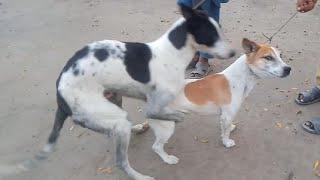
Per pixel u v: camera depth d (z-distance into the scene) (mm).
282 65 1960
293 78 2666
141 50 1839
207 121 2354
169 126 1990
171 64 1875
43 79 2766
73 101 1774
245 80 2043
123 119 1834
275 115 2381
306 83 2617
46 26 3422
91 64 1786
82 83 1780
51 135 1868
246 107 2441
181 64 1903
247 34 3152
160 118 1954
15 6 3777
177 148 2189
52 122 2400
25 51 3090
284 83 2627
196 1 2355
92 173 2066
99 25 3389
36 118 2434
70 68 1792
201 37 1851
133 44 1853
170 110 1972
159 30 3270
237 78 2035
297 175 2008
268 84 2621
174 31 1864
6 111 2492
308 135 2236
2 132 2342
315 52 2910
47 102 2555
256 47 1969
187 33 1846
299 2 2152
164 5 3654
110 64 1800
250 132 2270
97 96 1808
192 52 1917
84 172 2072
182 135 2268
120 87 1871
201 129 2303
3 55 3047
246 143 2197
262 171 2033
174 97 1947
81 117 1806
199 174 2035
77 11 3633
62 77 1799
